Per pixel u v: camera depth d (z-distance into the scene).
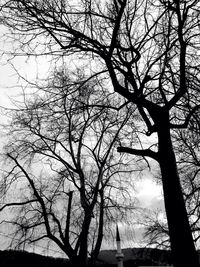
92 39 8.23
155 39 8.70
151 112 8.05
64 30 8.05
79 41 8.42
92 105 8.52
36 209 21.81
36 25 7.80
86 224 21.39
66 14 8.13
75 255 20.97
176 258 6.69
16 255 21.53
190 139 10.84
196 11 7.87
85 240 21.22
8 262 21.11
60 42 8.33
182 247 6.68
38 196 21.56
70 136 17.78
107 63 8.18
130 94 8.20
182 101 8.98
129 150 7.89
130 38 8.62
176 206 7.02
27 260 22.05
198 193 14.77
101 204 22.28
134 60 8.55
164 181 7.34
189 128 8.97
